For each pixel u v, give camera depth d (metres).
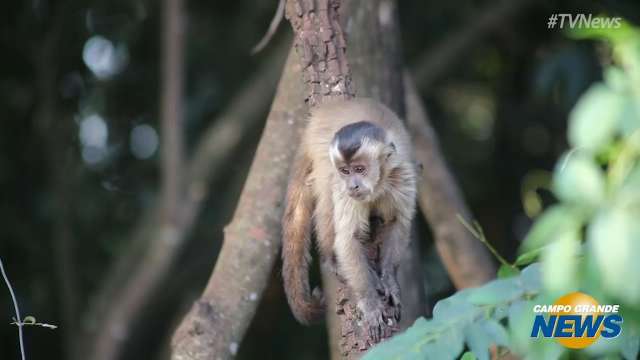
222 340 10.32
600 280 3.75
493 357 5.56
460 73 17.70
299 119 10.22
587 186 3.34
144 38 16.48
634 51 3.54
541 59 15.89
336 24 8.48
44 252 16.27
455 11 16.20
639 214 3.22
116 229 16.75
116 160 17.02
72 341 15.77
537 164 17.62
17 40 15.98
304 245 9.31
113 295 14.95
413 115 12.49
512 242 17.77
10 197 16.39
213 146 14.35
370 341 7.64
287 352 17.36
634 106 3.35
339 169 8.41
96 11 16.09
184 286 16.45
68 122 16.62
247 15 15.98
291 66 10.19
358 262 8.14
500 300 4.70
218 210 16.45
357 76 10.66
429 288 17.50
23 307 16.14
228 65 16.39
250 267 10.52
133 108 16.98
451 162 17.81
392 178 8.58
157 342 17.28
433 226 12.80
